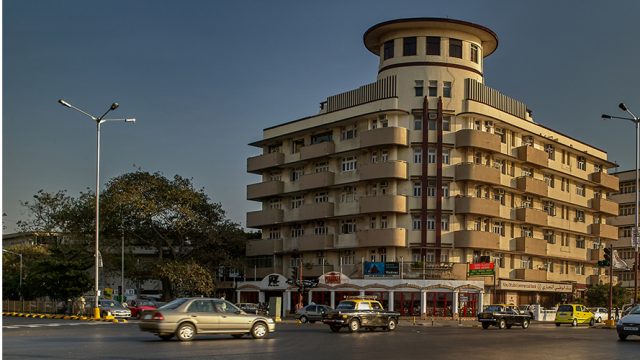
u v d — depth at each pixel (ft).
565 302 238.48
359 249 209.36
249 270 242.99
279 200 239.91
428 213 199.62
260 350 70.64
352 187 213.46
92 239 219.20
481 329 138.31
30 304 197.88
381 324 118.52
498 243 204.54
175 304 84.74
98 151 145.59
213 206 238.07
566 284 237.25
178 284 217.77
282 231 235.81
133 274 227.40
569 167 243.81
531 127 227.40
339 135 218.38
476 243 197.98
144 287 331.57
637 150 159.43
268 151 246.27
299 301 201.16
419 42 205.67
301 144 233.14
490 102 213.05
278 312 173.88
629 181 301.22
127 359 59.21
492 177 203.82
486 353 71.77
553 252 234.79
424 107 201.36
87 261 204.13
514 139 219.82
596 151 262.47
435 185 200.34
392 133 198.59
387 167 198.70
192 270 216.13
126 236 224.33
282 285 216.95
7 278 257.55
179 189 223.92
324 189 221.05
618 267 166.81
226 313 86.84
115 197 215.31
